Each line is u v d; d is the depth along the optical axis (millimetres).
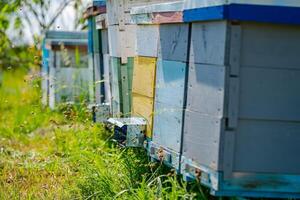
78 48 7820
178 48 3600
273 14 3094
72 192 4359
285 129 3203
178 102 3596
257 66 3146
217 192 3168
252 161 3176
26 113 7641
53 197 4324
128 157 4383
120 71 4930
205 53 3271
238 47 3104
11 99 9203
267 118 3174
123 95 4922
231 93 3105
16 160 5523
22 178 4926
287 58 3172
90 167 4426
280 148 3203
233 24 3090
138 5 4750
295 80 3189
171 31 3695
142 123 4168
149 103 4090
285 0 3105
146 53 4133
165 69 3795
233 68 3104
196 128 3361
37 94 8008
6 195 4363
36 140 6656
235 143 3150
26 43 9398
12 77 10930
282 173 3215
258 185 3189
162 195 3814
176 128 3623
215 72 3174
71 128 6012
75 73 7727
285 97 3186
